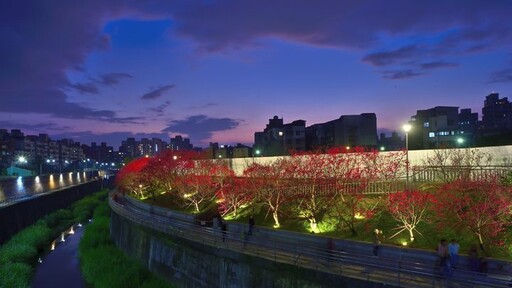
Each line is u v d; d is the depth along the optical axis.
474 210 28.61
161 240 41.25
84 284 44.12
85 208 94.50
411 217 31.62
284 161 46.75
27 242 57.19
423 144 97.25
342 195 38.84
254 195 45.12
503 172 33.59
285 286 26.47
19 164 173.25
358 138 94.81
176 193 64.94
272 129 111.44
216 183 55.69
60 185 125.56
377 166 41.06
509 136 62.16
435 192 33.44
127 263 45.22
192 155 72.94
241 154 122.06
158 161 73.00
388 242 30.94
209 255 33.50
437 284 21.39
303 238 32.62
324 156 43.47
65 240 66.75
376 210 35.50
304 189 40.41
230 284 30.78
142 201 67.88
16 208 65.75
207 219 45.62
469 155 38.69
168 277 39.03
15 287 38.75
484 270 22.81
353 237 33.22
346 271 24.22
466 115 149.62
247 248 30.91
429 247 29.03
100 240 58.56
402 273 23.50
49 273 48.34
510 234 27.36
